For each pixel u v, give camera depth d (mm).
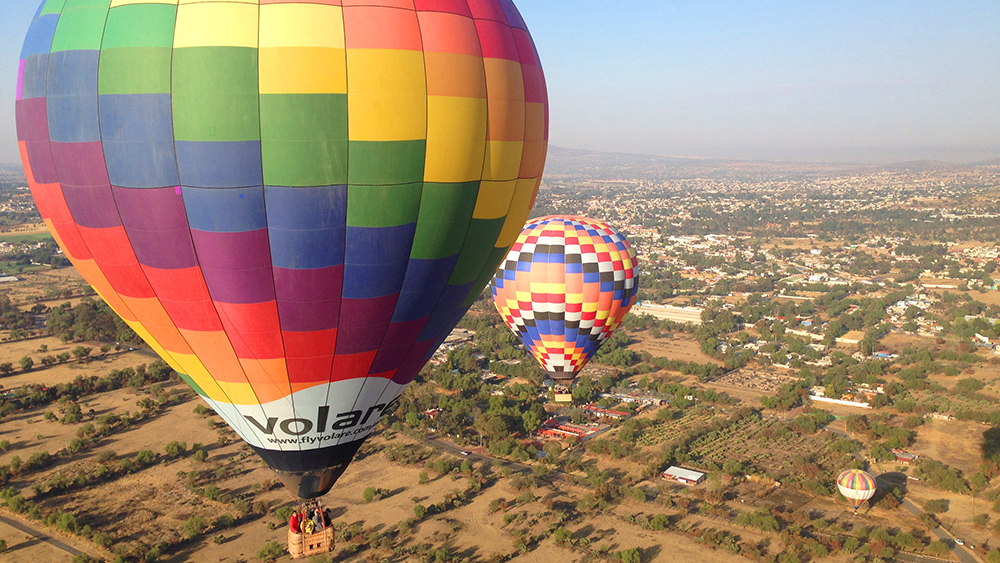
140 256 19969
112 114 18234
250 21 17766
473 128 20141
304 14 17938
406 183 19672
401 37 18766
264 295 20234
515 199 22859
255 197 18625
